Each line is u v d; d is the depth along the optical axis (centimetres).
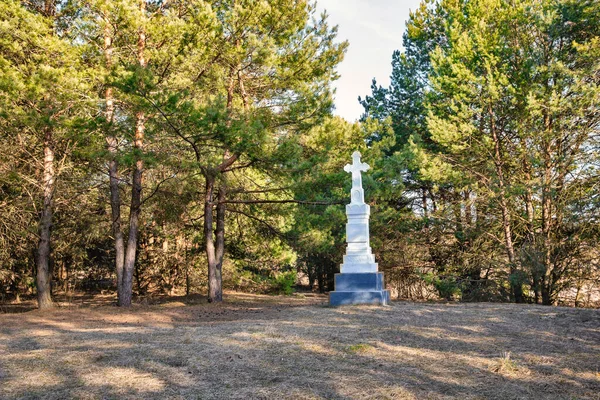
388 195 2247
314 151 2012
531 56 2169
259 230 2359
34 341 973
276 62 1881
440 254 2702
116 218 1844
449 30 2412
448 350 841
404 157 2250
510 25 2217
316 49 2028
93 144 1717
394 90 3064
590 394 591
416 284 2786
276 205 2205
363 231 1639
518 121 2233
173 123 1539
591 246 2184
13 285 2656
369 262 1605
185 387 636
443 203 2780
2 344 949
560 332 1020
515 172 2433
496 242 2484
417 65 2953
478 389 615
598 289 2347
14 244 2005
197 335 979
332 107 2014
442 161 2484
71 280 3120
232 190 2034
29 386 644
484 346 874
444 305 1602
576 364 734
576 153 2206
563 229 2250
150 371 707
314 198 1980
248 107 1972
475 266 2427
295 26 1925
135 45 1780
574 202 2122
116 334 1031
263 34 1908
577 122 2198
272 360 766
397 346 870
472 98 2264
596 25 2106
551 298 2262
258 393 604
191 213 2500
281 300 2259
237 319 1385
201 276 2870
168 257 2831
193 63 1780
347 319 1217
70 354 815
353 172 1688
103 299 2723
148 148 1753
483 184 2411
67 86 1540
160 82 1736
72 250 2312
